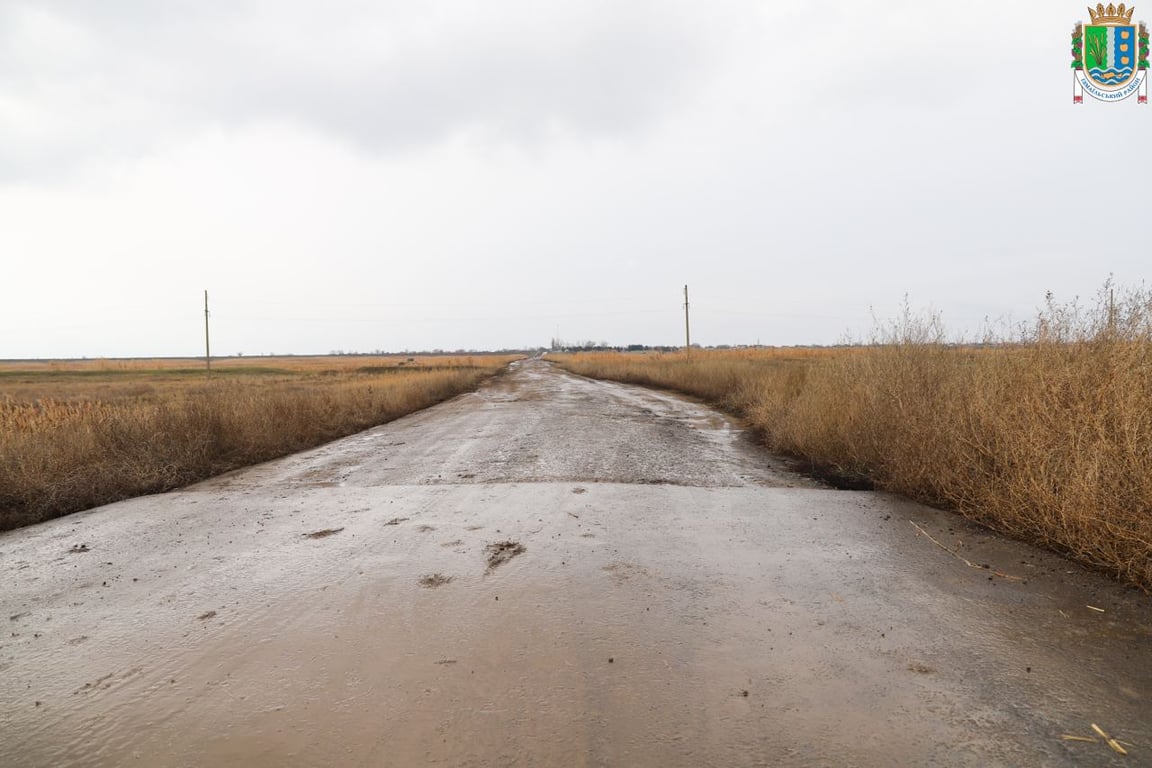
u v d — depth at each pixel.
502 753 2.28
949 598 3.74
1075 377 5.39
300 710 2.61
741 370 20.95
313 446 11.69
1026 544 4.80
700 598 3.78
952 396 6.81
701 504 6.25
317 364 100.38
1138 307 5.55
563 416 15.84
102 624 3.59
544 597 3.81
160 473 7.95
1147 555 3.90
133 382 46.12
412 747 2.33
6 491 6.54
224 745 2.38
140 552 5.02
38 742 2.44
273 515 6.17
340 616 3.59
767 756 2.24
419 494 6.96
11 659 3.18
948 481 6.07
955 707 2.55
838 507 6.09
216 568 4.54
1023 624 3.36
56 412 9.80
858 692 2.68
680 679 2.80
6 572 4.60
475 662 2.99
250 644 3.27
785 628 3.34
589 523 5.55
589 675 2.84
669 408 18.22
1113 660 2.95
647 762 2.21
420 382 24.83
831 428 8.70
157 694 2.79
